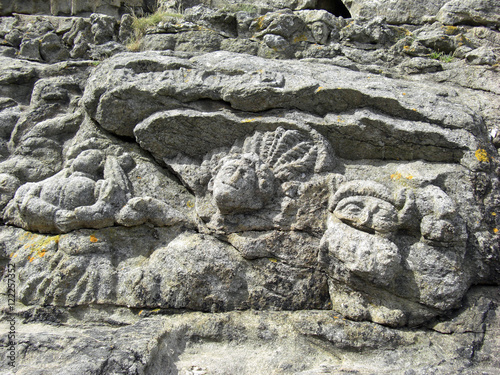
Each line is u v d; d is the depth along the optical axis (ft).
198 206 10.86
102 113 11.73
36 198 10.66
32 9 17.56
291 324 9.55
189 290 9.86
